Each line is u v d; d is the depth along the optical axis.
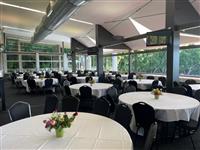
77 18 7.89
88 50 9.80
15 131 1.88
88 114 2.44
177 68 4.57
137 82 6.23
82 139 1.66
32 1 6.28
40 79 8.34
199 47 7.20
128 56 11.84
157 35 4.64
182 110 2.59
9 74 13.58
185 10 4.66
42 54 15.42
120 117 2.37
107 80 7.30
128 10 6.47
